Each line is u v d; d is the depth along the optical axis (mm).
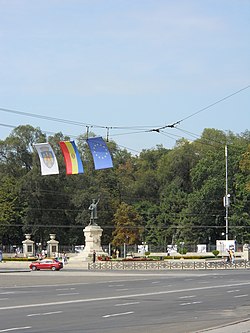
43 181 109812
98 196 109062
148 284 41062
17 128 118812
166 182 127375
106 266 68125
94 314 22750
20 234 111312
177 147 132125
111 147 139875
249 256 88812
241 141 126688
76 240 111250
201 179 114938
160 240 112688
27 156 118125
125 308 24953
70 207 112062
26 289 36688
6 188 109000
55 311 23797
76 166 50781
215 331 17812
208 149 125188
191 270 63594
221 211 110500
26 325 19484
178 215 113438
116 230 107875
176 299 29141
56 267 64938
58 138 119188
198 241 109312
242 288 36594
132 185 128000
